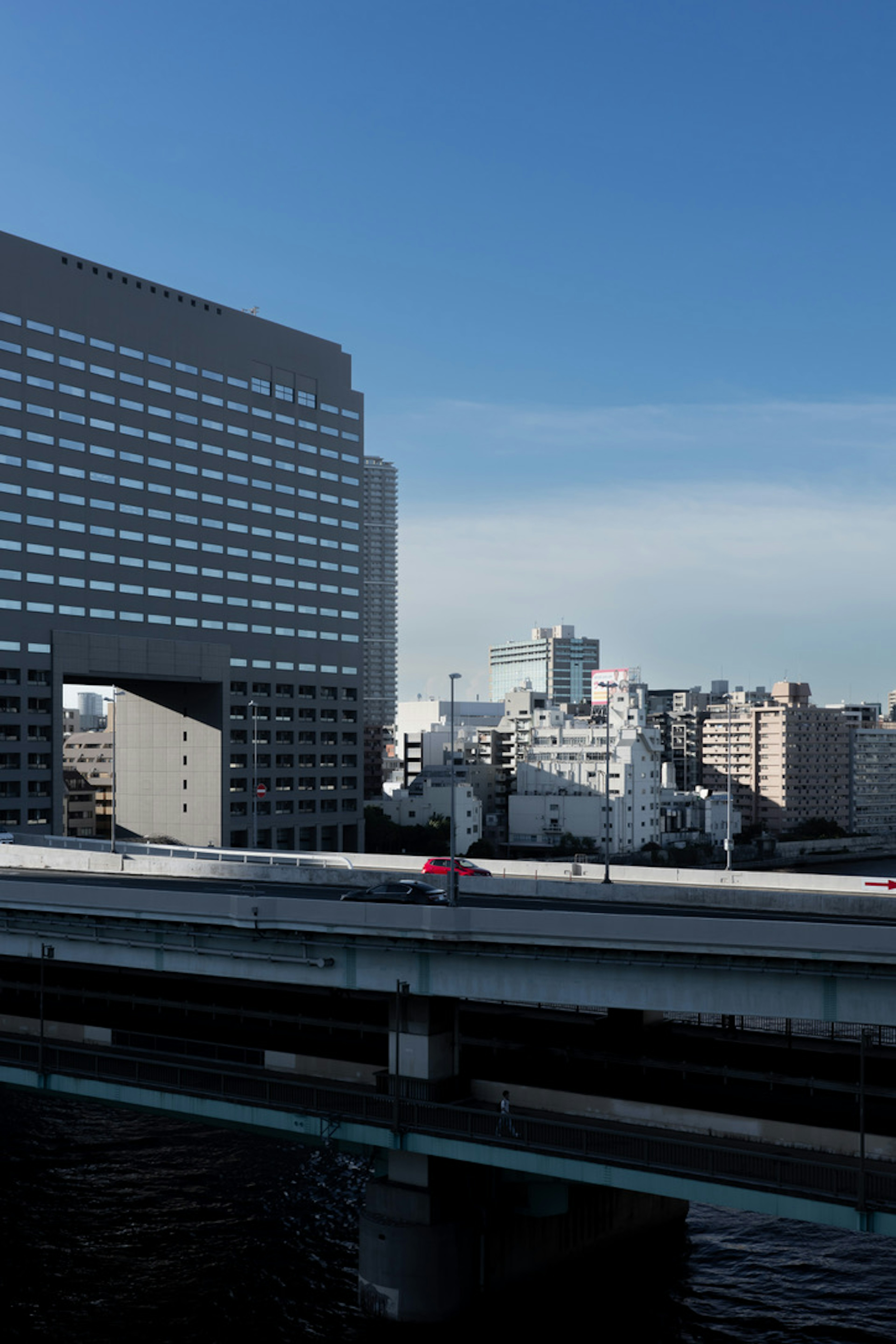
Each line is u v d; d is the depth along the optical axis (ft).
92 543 492.54
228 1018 177.06
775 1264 170.91
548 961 136.67
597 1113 136.98
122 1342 148.36
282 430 579.89
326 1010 171.83
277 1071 157.17
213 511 543.80
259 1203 193.47
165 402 526.16
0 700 454.81
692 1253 174.81
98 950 167.43
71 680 508.12
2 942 175.83
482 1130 132.87
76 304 492.95
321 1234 181.27
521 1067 151.23
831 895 186.39
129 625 504.84
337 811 597.11
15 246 471.62
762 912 186.80
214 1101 148.97
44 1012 181.88
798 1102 130.41
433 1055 144.25
